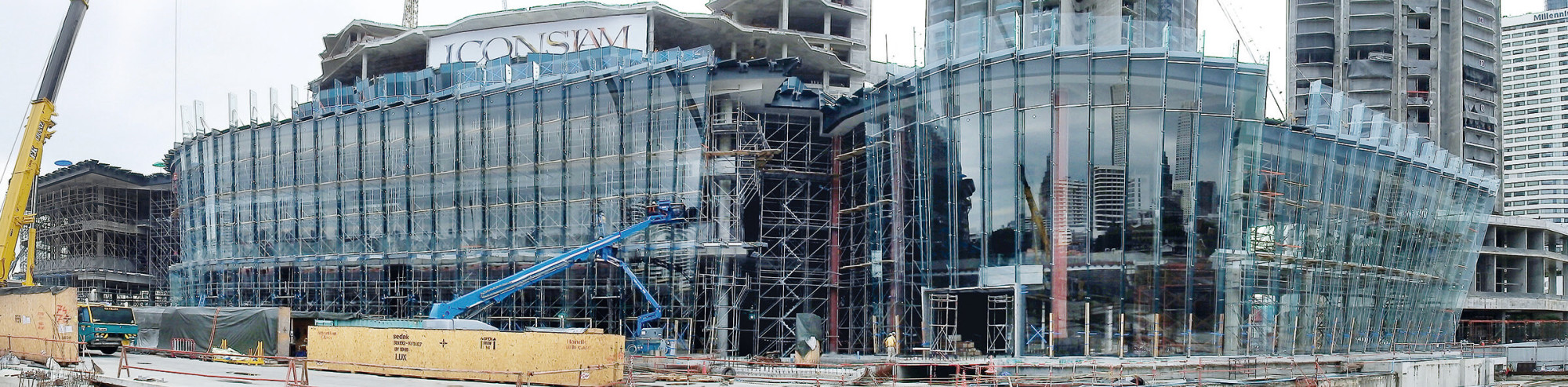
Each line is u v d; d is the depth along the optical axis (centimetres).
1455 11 13162
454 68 8488
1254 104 6016
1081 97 5762
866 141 6675
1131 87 5753
